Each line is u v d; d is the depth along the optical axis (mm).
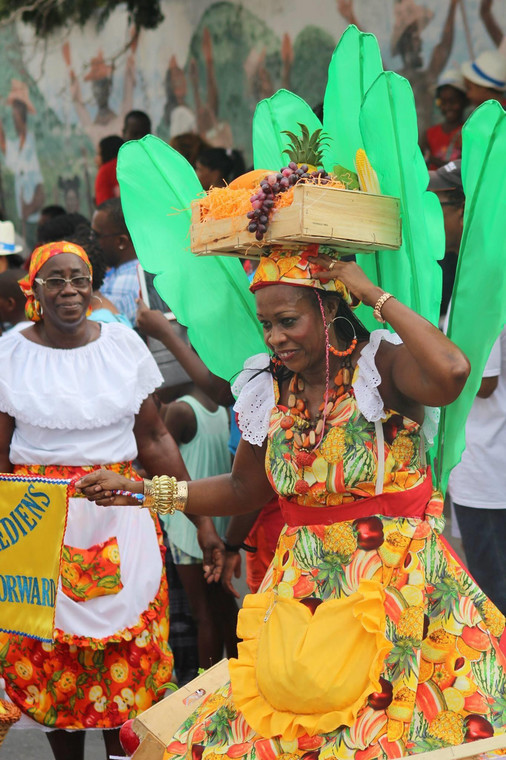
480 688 3336
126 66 14555
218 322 4035
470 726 3281
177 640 6129
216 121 13367
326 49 11758
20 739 6008
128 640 4684
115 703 4715
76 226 6949
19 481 4293
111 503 3854
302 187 3139
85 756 5738
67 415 4602
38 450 4664
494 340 3354
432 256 3559
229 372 4059
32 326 4902
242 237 3354
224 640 5992
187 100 13727
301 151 3439
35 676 4691
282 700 3311
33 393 4629
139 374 4801
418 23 10719
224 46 13023
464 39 10328
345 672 3252
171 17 13727
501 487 5680
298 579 3426
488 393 5555
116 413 4668
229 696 3596
